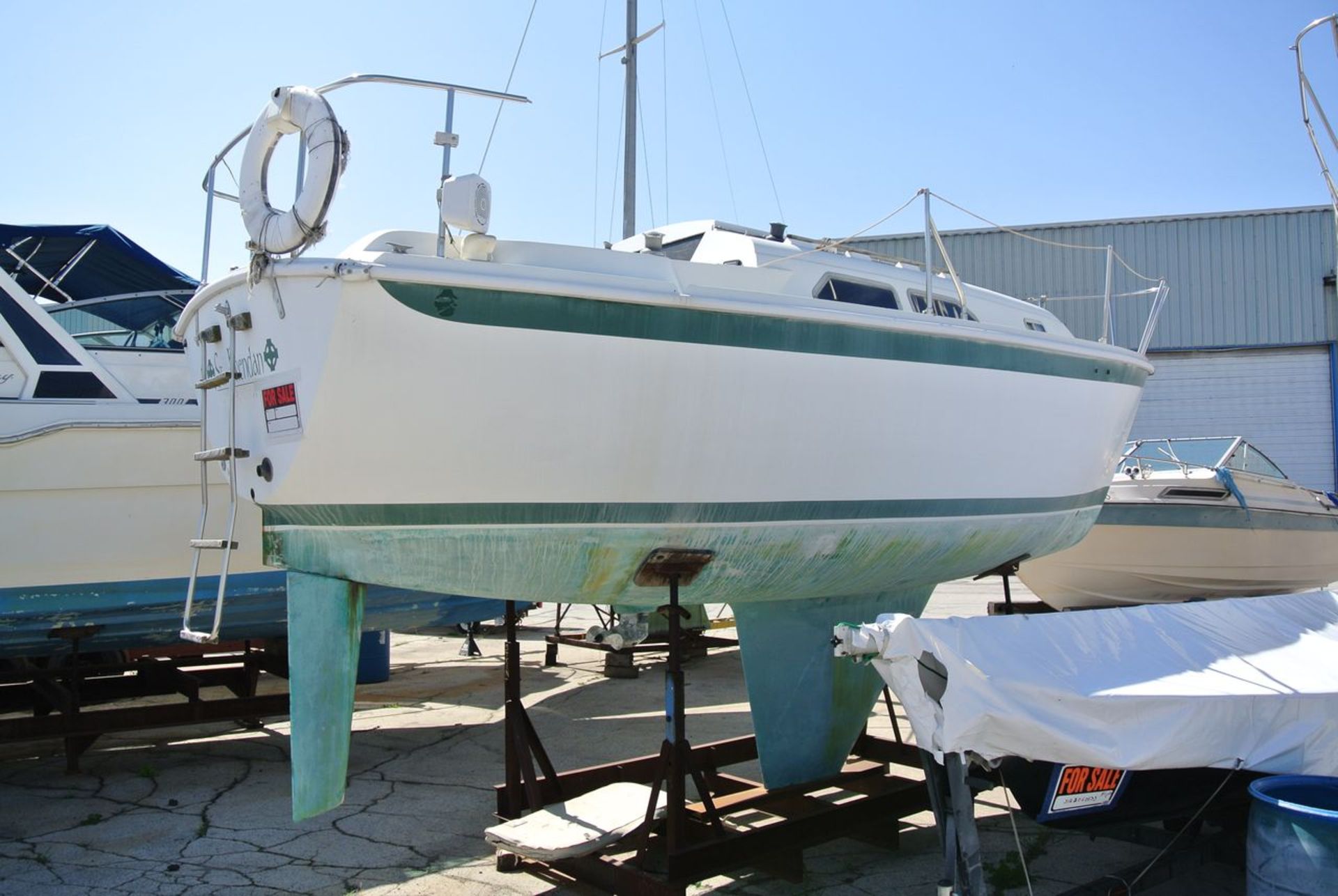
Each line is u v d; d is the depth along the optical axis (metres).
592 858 3.48
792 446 3.69
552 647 8.48
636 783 4.39
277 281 3.15
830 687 4.27
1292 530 8.54
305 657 3.38
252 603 5.58
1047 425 4.59
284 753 5.74
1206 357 17.14
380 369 3.05
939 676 2.83
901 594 4.62
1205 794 3.41
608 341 3.26
